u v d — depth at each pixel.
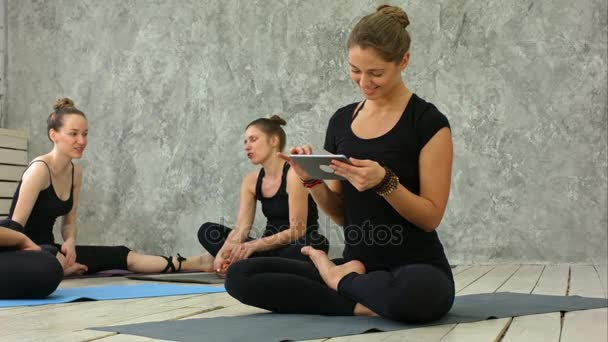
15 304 2.93
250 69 6.27
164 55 6.56
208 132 6.39
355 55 2.18
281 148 4.44
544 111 5.46
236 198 6.29
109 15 6.78
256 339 1.95
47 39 6.98
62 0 6.94
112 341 1.96
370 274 2.32
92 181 6.78
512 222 5.52
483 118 5.60
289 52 6.14
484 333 2.08
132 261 5.00
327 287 2.47
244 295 2.51
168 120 6.54
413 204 2.19
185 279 4.27
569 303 2.84
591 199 5.35
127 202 6.65
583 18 5.39
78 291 3.51
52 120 4.50
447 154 2.28
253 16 6.26
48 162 4.45
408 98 2.36
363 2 5.92
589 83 5.37
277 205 4.41
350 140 2.38
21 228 4.23
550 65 5.45
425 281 2.20
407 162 2.30
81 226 6.80
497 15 5.57
